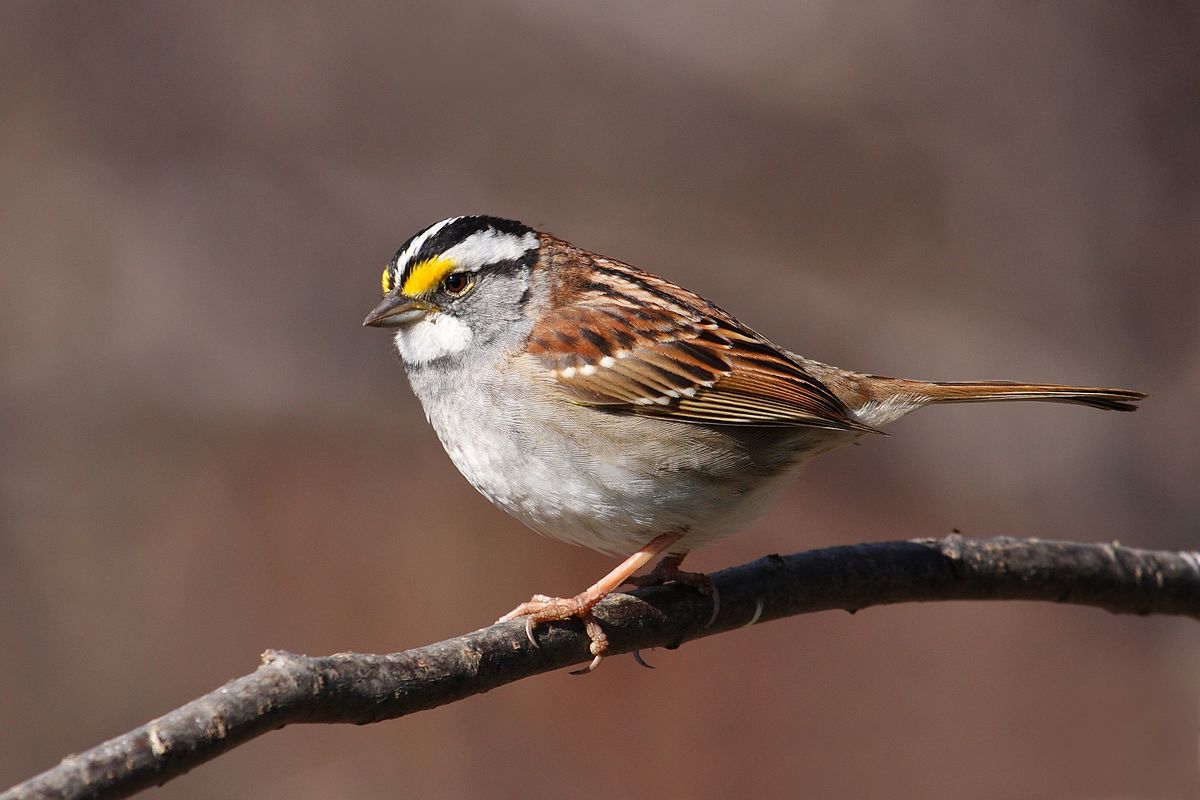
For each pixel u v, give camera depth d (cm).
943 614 1370
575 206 1532
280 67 1527
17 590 1352
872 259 1518
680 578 668
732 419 698
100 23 1510
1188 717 1252
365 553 1385
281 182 1523
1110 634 1344
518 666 587
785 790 1252
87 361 1469
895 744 1266
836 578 687
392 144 1531
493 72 1531
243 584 1373
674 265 1522
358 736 1270
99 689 1314
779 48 1528
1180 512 1394
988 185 1507
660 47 1534
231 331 1493
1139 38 1478
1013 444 1437
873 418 758
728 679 1309
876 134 1523
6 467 1420
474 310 715
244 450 1440
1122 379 1451
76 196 1502
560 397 696
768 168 1527
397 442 1450
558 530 720
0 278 1467
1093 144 1488
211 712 477
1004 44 1505
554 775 1259
